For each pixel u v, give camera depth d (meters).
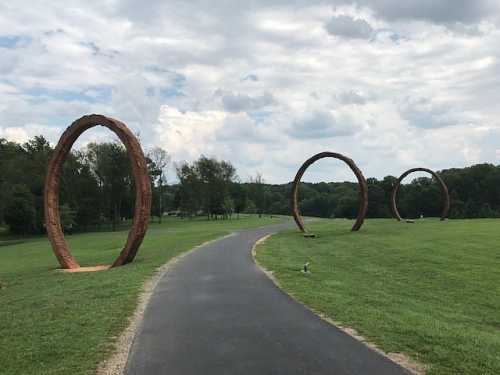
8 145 88.56
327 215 128.12
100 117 25.39
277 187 159.12
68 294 15.56
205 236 42.88
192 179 104.00
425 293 17.75
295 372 7.98
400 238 36.69
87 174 85.12
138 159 24.47
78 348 9.41
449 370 7.98
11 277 24.36
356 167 45.66
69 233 78.50
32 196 78.12
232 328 10.76
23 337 10.34
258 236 42.47
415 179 103.38
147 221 24.53
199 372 8.09
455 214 91.06
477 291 18.05
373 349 9.10
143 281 17.42
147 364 8.52
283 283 16.78
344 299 14.20
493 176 92.00
